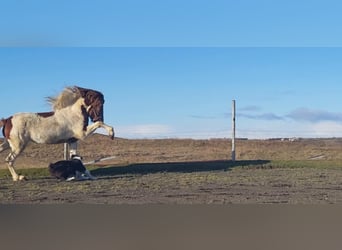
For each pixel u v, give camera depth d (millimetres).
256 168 17641
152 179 15719
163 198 13109
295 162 18547
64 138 16406
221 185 14852
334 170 17312
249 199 12938
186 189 14258
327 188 14469
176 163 18125
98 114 16500
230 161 18719
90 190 14148
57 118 16391
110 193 13711
